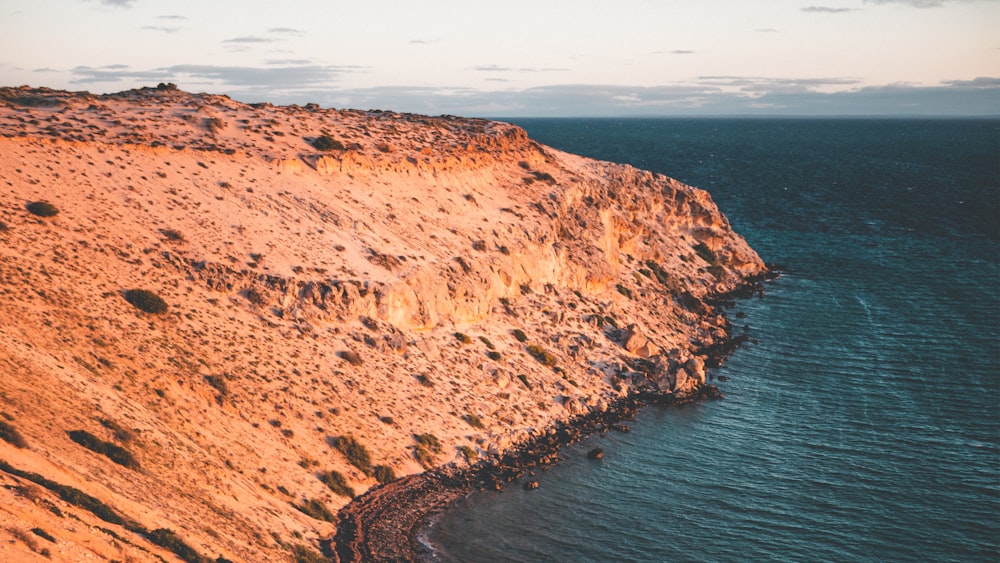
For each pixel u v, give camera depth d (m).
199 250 74.81
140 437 51.53
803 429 76.75
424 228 93.88
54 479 40.94
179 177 83.62
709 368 92.25
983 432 75.25
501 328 88.00
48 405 48.44
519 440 72.75
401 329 79.38
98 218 72.69
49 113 92.25
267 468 58.22
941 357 94.00
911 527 60.44
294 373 67.75
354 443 64.44
